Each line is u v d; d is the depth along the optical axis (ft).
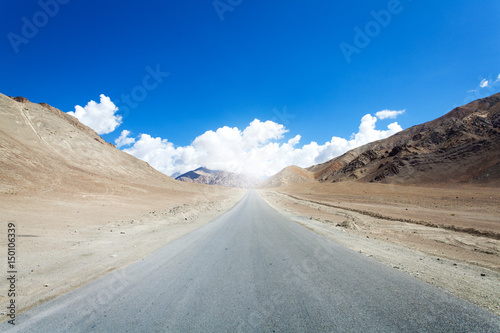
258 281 13.61
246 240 27.25
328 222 47.42
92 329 8.64
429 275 14.75
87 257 19.85
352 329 8.31
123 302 10.99
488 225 41.96
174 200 115.14
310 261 17.69
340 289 12.12
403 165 315.99
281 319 9.16
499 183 188.44
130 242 26.86
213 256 19.90
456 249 26.27
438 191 156.66
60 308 10.46
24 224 32.99
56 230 31.89
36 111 162.09
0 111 124.47
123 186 115.75
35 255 19.88
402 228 42.11
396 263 17.44
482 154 249.34
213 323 8.96
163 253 21.15
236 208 90.53
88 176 108.68
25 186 65.87
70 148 144.77
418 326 8.47
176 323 9.00
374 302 10.52
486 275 15.89
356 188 225.35
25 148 97.14
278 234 31.14
